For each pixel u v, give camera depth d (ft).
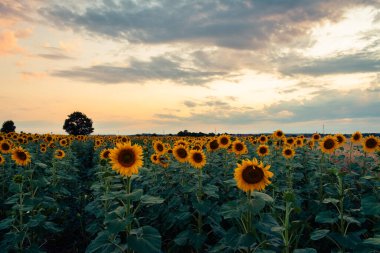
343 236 19.11
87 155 80.38
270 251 16.39
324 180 36.70
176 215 23.32
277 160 42.34
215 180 32.42
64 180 42.04
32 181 26.89
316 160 44.62
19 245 23.22
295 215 27.02
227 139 39.52
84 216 33.88
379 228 20.10
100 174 28.32
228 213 16.75
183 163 33.58
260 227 16.47
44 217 23.12
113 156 19.12
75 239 30.12
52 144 58.80
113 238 18.30
